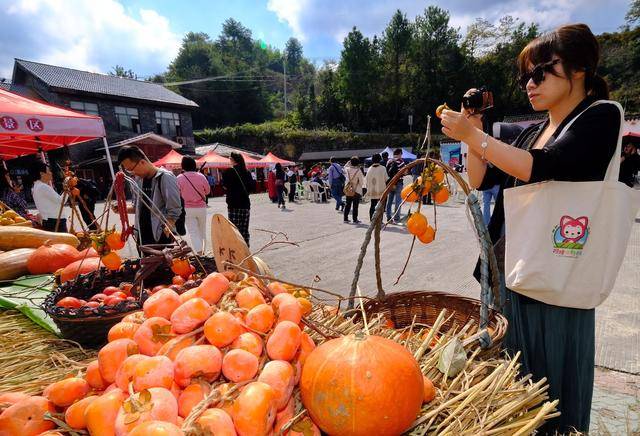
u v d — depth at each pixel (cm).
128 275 231
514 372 131
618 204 126
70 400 101
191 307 108
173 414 85
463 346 136
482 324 142
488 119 165
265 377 97
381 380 95
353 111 5625
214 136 4512
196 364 94
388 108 5506
